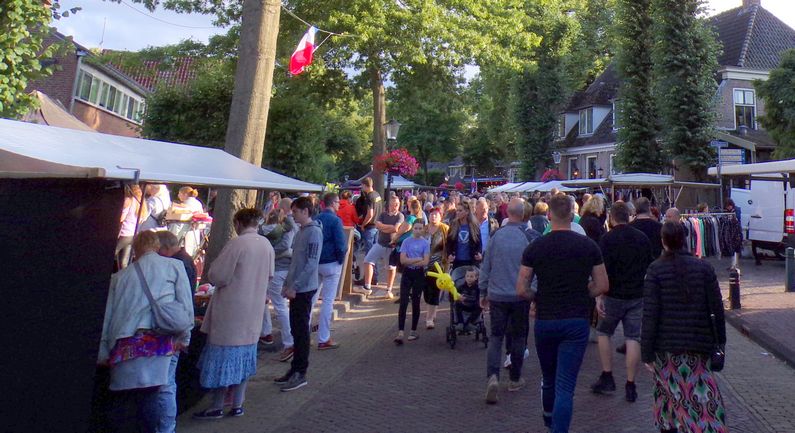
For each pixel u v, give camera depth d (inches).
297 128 699.4
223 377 206.8
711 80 908.0
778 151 832.9
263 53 318.0
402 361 295.7
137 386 157.5
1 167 145.3
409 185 1317.7
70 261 144.0
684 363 165.0
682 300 165.9
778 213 615.5
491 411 223.3
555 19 1338.6
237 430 205.5
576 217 351.3
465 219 334.6
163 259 166.2
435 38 695.1
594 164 1384.1
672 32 903.7
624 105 988.6
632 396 231.3
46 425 141.1
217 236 302.4
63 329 142.9
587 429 203.5
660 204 792.9
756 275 558.3
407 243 339.0
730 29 1179.9
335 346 320.8
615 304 236.8
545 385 191.6
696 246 563.2
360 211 507.5
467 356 304.5
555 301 179.0
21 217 139.4
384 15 674.8
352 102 874.1
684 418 163.3
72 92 859.4
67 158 157.0
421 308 438.9
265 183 213.3
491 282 233.1
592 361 292.8
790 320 358.0
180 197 374.0
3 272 137.9
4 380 137.8
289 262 299.0
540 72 1364.4
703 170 911.7
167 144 236.8
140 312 157.9
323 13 690.2
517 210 235.8
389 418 216.5
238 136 313.7
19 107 355.3
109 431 165.3
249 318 210.7
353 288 490.6
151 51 716.0
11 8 341.1
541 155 1395.2
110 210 148.9
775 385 251.3
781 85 819.4
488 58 741.3
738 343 326.3
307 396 242.7
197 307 240.5
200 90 716.0
